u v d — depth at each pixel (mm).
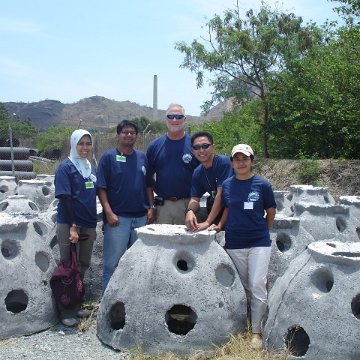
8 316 4879
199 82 16359
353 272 4008
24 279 5039
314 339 3928
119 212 5523
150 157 5895
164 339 4320
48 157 28188
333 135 14695
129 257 4668
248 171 4652
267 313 4531
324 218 6645
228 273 4754
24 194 9828
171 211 5820
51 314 5215
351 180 12938
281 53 15523
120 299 4535
